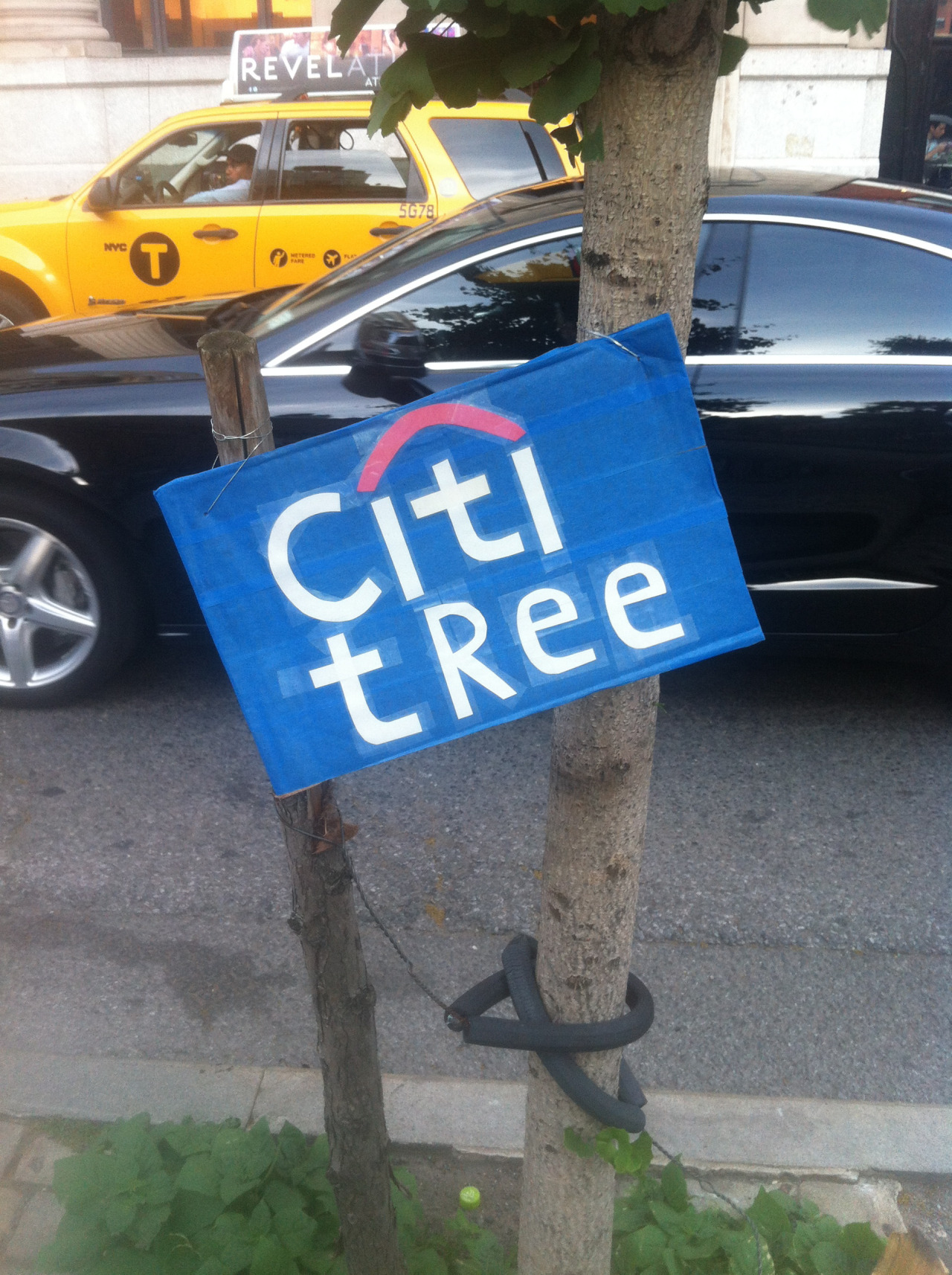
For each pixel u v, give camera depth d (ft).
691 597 4.32
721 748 12.84
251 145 23.35
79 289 23.66
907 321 12.08
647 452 4.19
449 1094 7.89
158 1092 7.86
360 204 23.02
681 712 13.65
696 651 4.34
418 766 12.48
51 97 36.99
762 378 12.04
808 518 12.31
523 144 22.98
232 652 4.28
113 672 13.37
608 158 4.08
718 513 4.26
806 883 10.55
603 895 5.06
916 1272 5.86
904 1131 7.63
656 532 4.26
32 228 23.56
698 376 12.11
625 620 4.32
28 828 11.32
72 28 36.65
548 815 5.12
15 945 9.70
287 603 4.26
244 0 37.70
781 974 9.43
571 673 4.34
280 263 23.22
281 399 12.53
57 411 12.55
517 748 12.82
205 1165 6.85
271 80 26.37
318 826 5.19
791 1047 8.66
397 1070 8.45
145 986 9.24
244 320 14.10
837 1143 7.54
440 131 22.89
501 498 4.22
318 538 4.22
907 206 12.48
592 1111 5.30
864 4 3.45
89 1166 6.80
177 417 12.50
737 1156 7.44
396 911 10.21
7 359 13.92
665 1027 8.87
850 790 12.01
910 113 36.32
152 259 23.40
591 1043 5.25
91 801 11.77
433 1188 7.30
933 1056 8.57
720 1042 8.71
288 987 9.24
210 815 11.56
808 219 12.24
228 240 23.20
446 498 4.21
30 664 13.30
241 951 9.65
